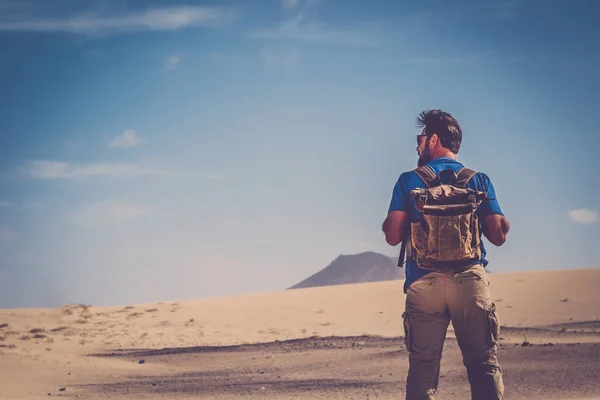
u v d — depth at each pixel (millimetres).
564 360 13344
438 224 4480
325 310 40031
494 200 4738
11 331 29500
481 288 4523
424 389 4633
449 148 4949
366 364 15781
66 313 37406
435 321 4613
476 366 4613
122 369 18484
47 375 16656
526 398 9719
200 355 21562
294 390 12023
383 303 41344
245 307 41469
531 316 35312
